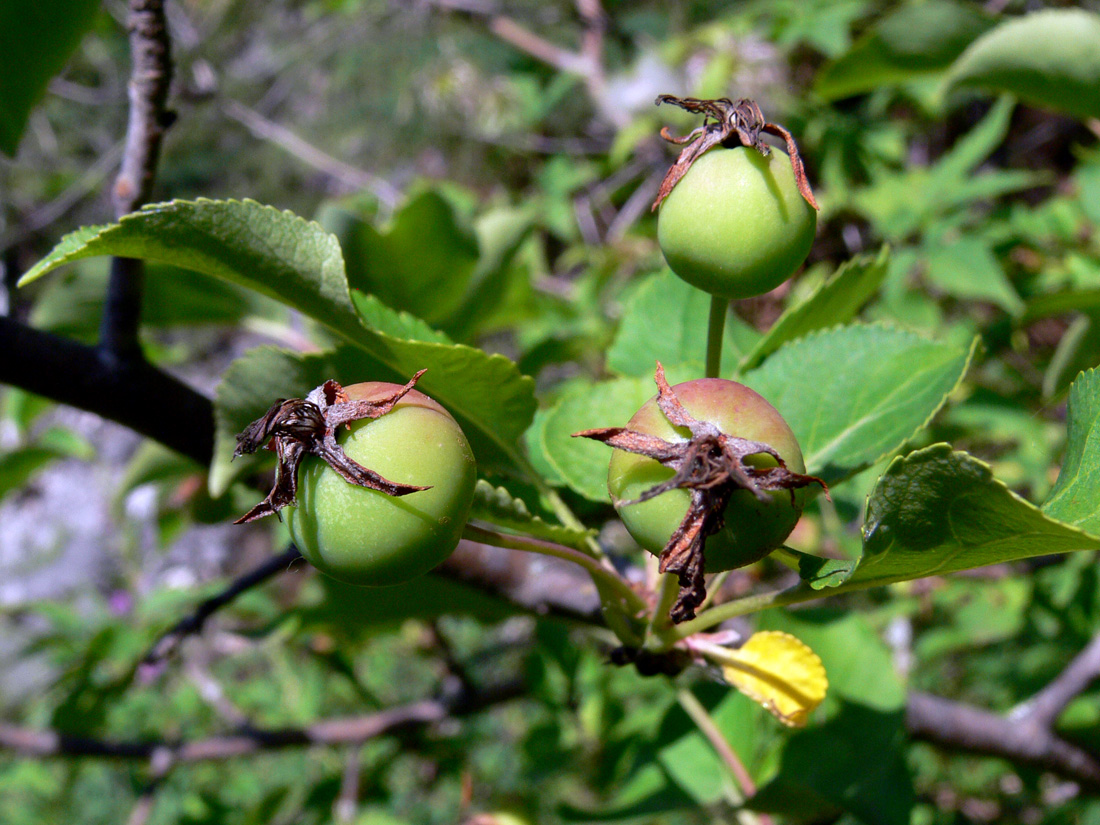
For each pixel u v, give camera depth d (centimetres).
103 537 109
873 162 56
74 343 19
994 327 38
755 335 22
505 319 39
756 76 61
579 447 18
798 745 23
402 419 13
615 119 70
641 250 57
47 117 95
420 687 74
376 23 88
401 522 13
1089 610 38
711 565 13
